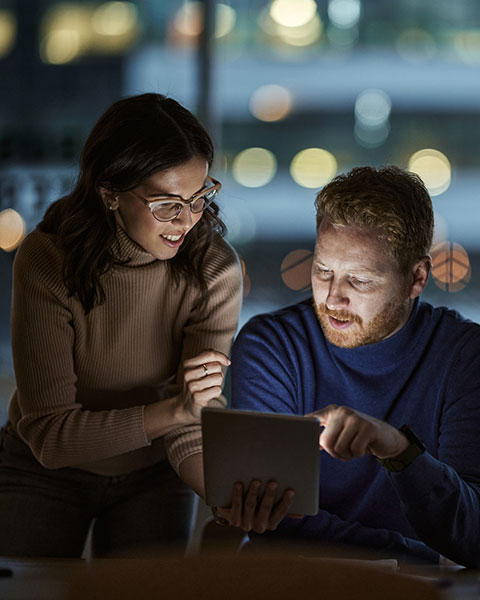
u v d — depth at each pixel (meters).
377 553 1.62
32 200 3.72
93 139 1.65
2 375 4.25
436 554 1.70
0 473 1.86
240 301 1.91
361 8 6.04
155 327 1.83
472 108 5.94
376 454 1.45
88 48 5.52
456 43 6.00
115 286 1.75
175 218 1.60
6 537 1.80
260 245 4.95
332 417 1.43
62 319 1.75
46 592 1.16
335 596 0.98
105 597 0.99
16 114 5.27
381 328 1.63
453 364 1.66
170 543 1.87
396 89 6.03
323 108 6.07
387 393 1.69
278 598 0.98
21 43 5.43
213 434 1.40
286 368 1.75
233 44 6.11
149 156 1.56
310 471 1.40
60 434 1.72
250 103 6.08
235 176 5.80
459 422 1.64
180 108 1.64
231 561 1.08
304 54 6.15
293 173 5.87
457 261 2.77
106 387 1.84
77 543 1.89
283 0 6.13
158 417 1.68
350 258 1.57
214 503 1.44
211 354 1.62
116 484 1.90
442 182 5.75
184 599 0.98
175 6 5.44
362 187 1.56
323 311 1.64
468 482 1.58
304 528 1.69
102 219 1.69
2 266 4.17
